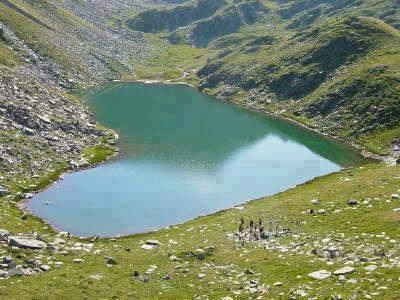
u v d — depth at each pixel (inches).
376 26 7490.2
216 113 6712.6
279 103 7022.6
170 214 3203.7
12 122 4131.4
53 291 1445.6
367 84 5964.6
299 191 3353.8
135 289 1587.1
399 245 1680.6
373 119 5378.9
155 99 7455.7
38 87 5462.6
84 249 2003.0
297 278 1558.8
